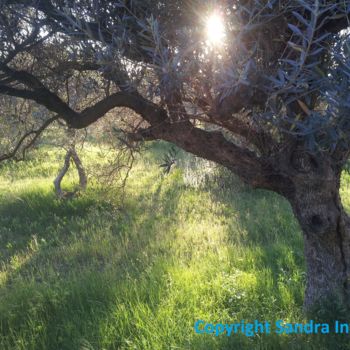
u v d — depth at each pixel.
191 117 3.05
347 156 3.38
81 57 2.93
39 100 3.10
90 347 3.81
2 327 4.38
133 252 6.26
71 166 12.86
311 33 1.75
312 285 3.85
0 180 12.40
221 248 5.92
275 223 7.10
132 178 10.97
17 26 2.89
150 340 3.83
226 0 2.05
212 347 3.58
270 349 3.55
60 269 6.15
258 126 2.93
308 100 2.09
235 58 2.00
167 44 2.37
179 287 4.78
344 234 3.62
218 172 10.14
